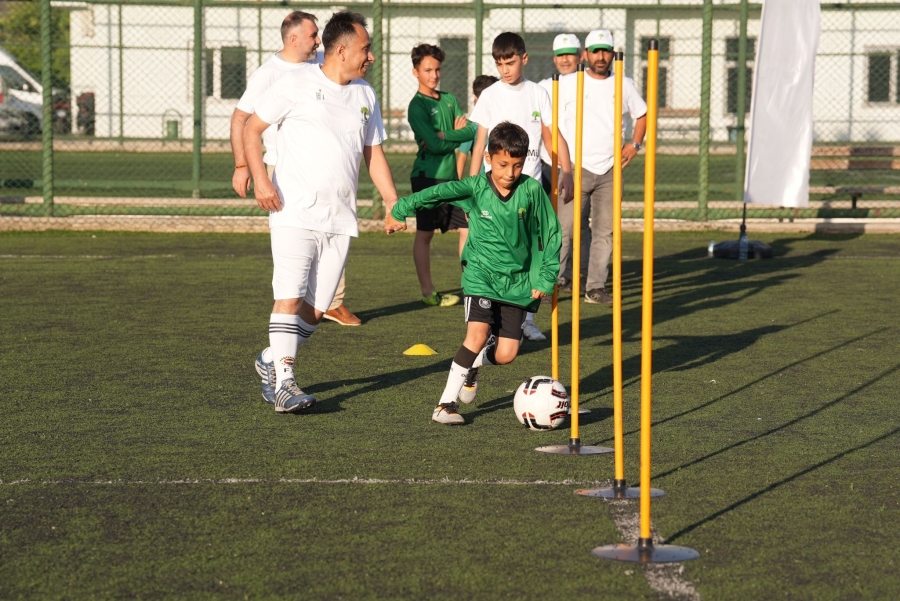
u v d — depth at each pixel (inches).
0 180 816.9
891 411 281.7
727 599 160.2
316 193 280.4
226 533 187.6
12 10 1443.2
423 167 445.4
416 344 370.6
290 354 278.8
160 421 267.0
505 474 224.5
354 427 263.4
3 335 378.0
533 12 1251.8
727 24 1305.4
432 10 1240.2
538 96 400.2
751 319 423.5
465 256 267.9
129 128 1362.0
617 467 208.4
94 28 1336.1
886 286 507.2
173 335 380.2
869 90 1289.4
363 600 159.2
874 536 188.2
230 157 1323.8
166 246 644.1
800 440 253.4
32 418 268.5
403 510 200.2
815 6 557.0
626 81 439.8
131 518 195.5
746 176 579.2
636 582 166.1
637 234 726.5
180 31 1338.6
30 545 181.6
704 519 196.7
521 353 362.0
